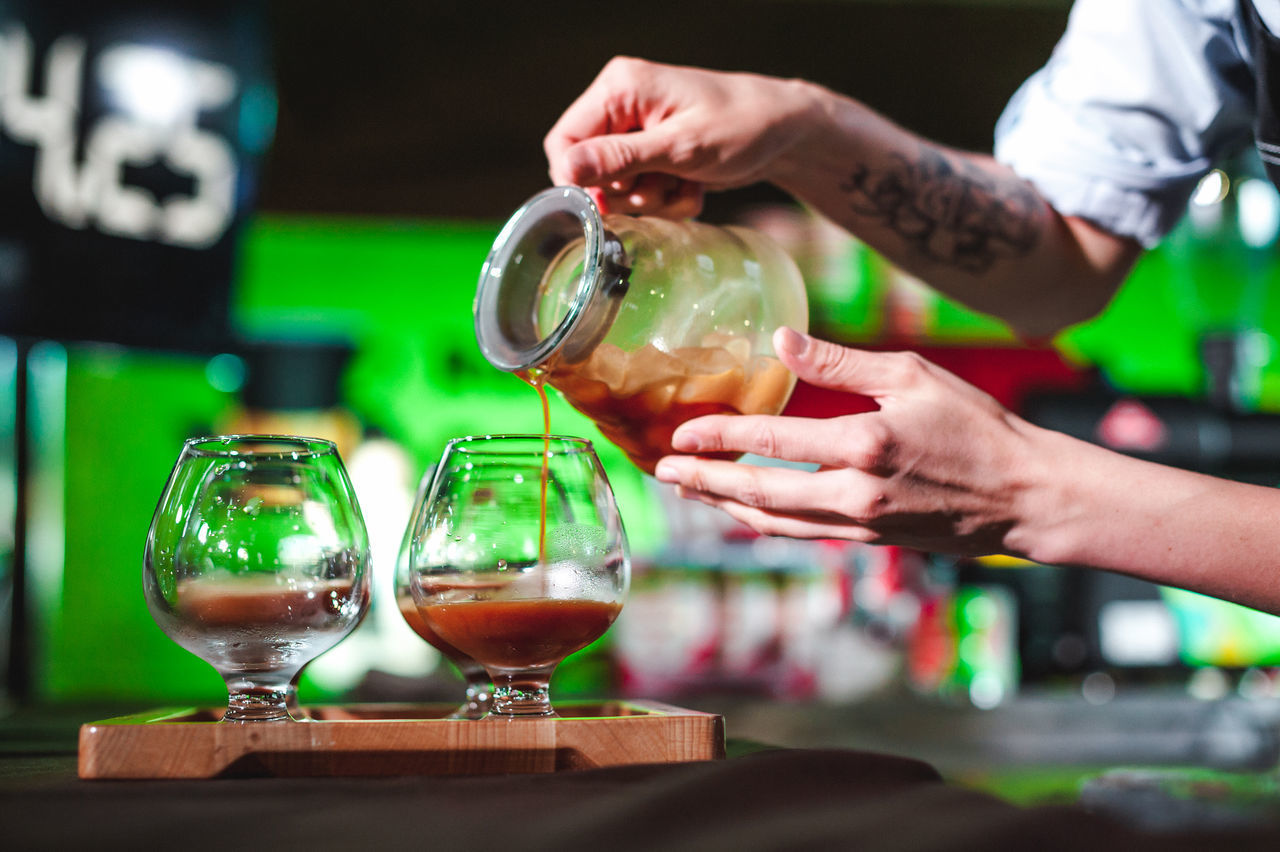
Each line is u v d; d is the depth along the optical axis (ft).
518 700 2.68
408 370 10.69
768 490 2.85
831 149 3.72
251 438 2.56
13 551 7.98
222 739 2.34
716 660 9.80
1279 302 10.76
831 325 10.65
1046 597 9.65
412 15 7.52
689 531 10.13
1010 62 7.84
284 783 1.97
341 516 2.61
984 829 1.43
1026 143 4.22
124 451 10.25
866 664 9.49
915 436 2.73
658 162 3.28
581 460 2.72
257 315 10.56
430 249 10.78
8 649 7.89
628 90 3.33
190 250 7.25
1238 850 1.45
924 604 9.60
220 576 2.45
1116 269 4.25
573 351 2.73
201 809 1.74
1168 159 4.01
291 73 7.90
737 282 2.90
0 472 8.62
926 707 7.96
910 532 2.94
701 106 3.34
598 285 2.66
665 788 1.68
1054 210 4.14
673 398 2.87
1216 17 3.73
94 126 6.95
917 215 3.94
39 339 6.91
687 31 7.66
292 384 10.53
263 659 2.50
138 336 7.16
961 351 10.76
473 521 2.61
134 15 7.00
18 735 3.59
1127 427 9.75
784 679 9.72
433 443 10.64
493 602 2.57
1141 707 8.00
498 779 1.97
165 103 7.11
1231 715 7.97
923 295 10.50
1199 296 9.25
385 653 10.08
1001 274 4.14
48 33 6.81
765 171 3.77
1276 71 3.40
